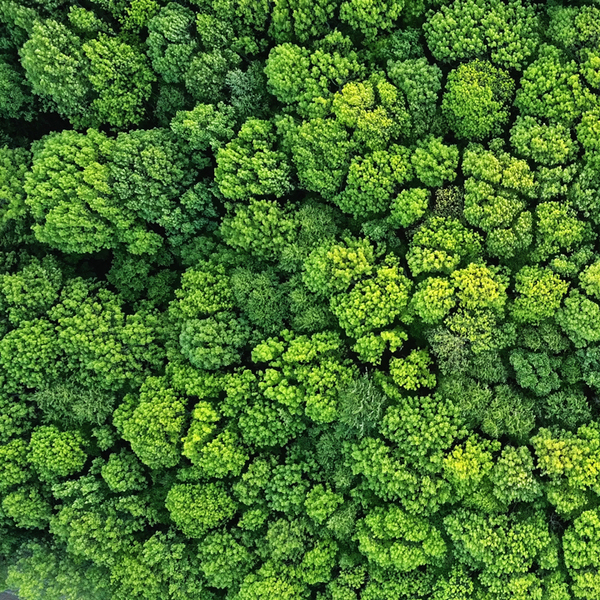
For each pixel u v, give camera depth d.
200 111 30.34
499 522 27.89
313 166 30.33
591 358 27.95
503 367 28.92
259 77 31.23
